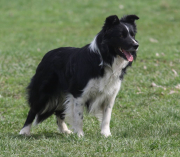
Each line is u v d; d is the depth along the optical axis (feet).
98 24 115.03
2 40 89.66
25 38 93.15
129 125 37.63
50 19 120.57
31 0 142.51
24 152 28.07
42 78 34.99
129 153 27.76
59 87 34.63
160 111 41.93
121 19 32.86
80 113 32.71
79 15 126.41
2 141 30.45
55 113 36.91
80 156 27.04
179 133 34.45
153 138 31.99
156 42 87.40
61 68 33.99
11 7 134.00
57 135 34.88
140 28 108.58
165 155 27.17
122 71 32.35
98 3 141.08
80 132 33.14
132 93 48.78
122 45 30.83
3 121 39.17
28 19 119.85
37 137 34.04
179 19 120.06
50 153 27.76
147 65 62.13
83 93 31.89
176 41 87.35
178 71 59.67
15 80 54.44
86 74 31.24
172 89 50.70
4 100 46.26
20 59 66.49
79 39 90.94
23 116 42.11
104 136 32.37
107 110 33.76
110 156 26.96
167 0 144.15
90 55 31.24
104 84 31.60
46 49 77.10
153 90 49.80
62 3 140.97
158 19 120.06
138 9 133.08
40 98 35.14
